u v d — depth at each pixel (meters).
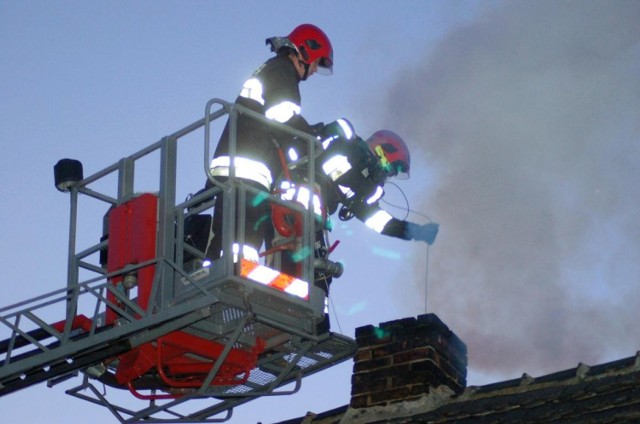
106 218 17.69
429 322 16.41
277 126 16.77
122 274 16.77
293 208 16.59
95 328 16.72
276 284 16.19
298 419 16.61
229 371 17.14
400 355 16.34
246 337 17.02
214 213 16.59
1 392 17.41
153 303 16.30
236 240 16.20
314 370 17.61
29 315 16.86
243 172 16.55
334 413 16.44
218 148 16.80
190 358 17.08
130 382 17.22
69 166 17.67
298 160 17.20
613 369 14.82
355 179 17.56
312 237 16.58
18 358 17.14
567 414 14.45
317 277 17.02
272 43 17.53
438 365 16.25
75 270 17.50
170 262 16.31
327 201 17.67
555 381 15.12
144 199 16.91
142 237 16.75
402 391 16.11
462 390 16.06
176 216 16.81
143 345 16.86
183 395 17.36
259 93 17.06
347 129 17.53
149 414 17.62
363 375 16.44
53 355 16.77
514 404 15.08
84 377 17.58
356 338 16.75
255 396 17.41
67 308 16.97
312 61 17.77
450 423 15.29
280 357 17.52
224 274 15.88
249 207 16.50
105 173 17.50
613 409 14.21
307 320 16.72
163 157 17.03
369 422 16.02
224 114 16.52
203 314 16.28
